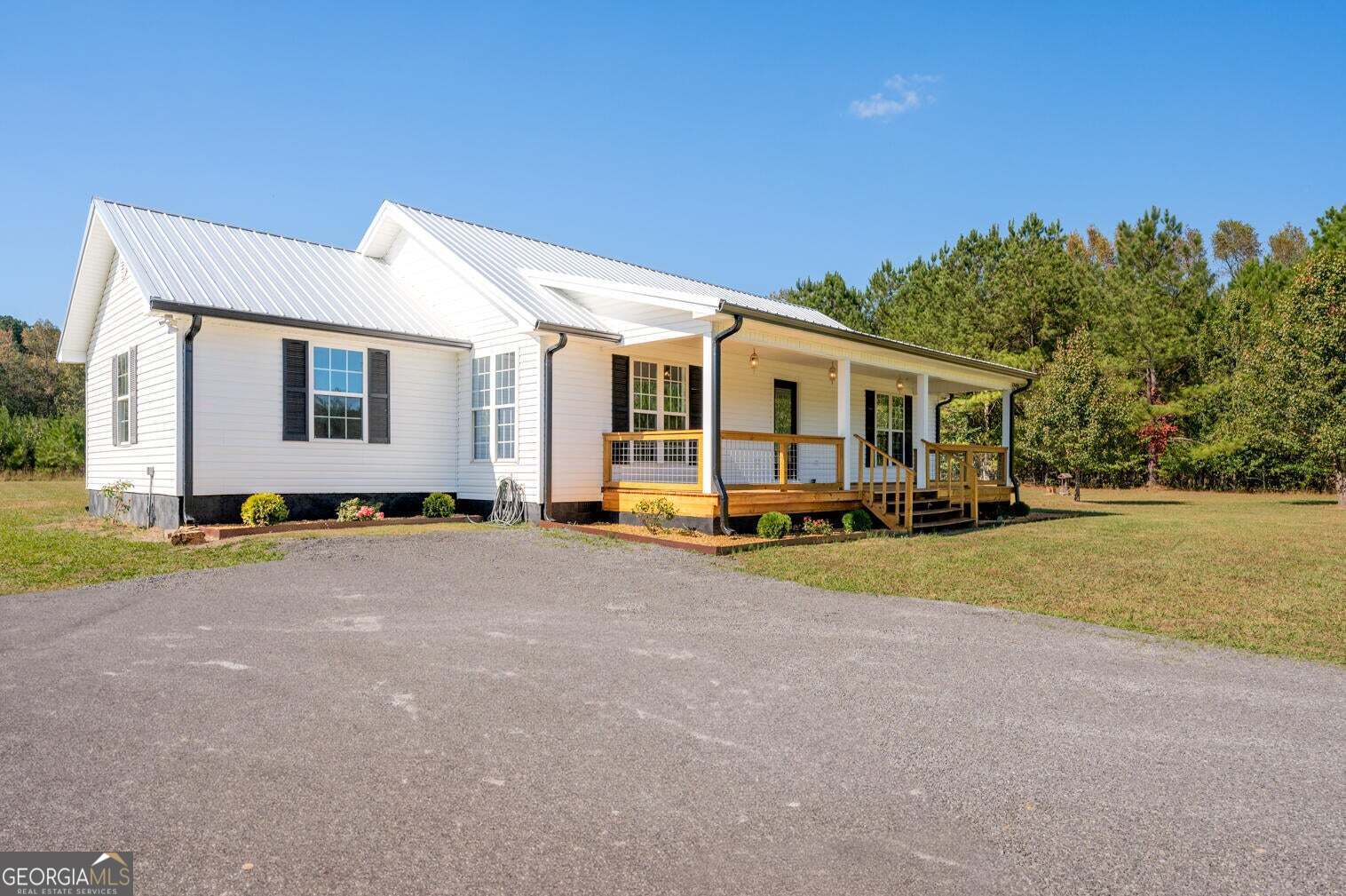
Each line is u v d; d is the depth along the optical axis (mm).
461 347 14734
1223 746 4168
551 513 13500
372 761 3816
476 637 6238
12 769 3684
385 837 3072
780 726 4383
